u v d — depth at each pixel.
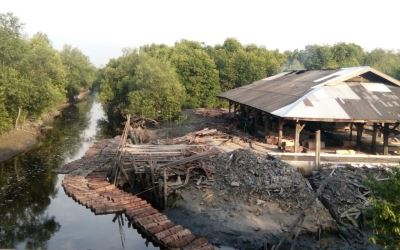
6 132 42.72
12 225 23.91
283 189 24.23
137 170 27.09
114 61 72.62
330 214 22.70
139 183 28.73
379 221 11.91
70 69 91.56
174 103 56.62
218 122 52.03
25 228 23.52
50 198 28.02
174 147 31.67
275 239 20.53
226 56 84.38
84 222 23.91
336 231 21.58
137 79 57.19
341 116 29.34
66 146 44.38
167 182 26.16
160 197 25.30
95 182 28.89
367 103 31.47
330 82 33.75
